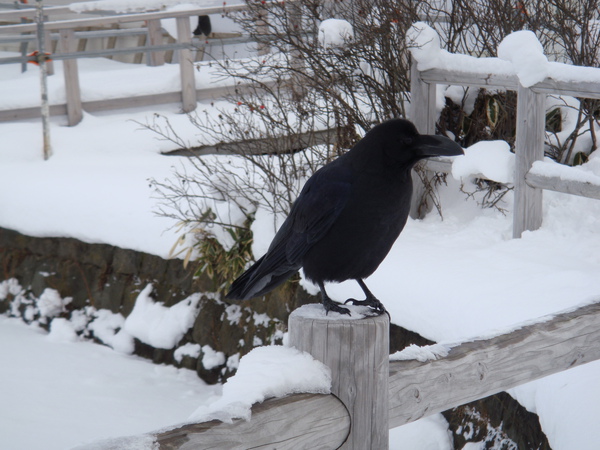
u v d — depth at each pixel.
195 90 11.04
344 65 7.28
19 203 8.77
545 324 3.11
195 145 10.19
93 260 8.28
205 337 7.36
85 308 8.25
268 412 2.06
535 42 5.75
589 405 3.69
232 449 1.96
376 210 3.23
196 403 6.77
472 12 7.23
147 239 7.70
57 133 10.16
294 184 7.18
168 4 11.54
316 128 8.15
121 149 10.02
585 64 7.05
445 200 7.04
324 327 2.25
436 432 5.15
